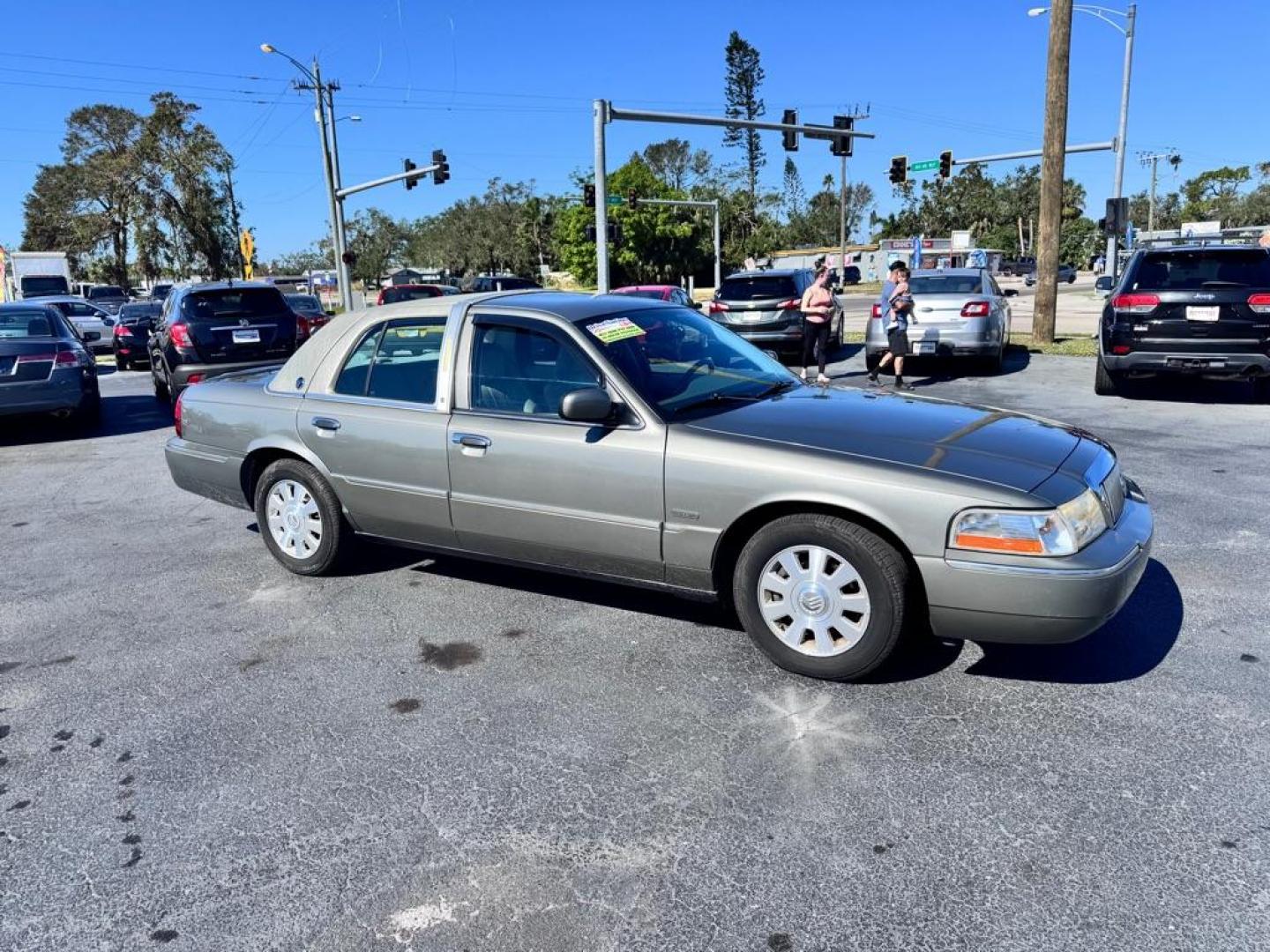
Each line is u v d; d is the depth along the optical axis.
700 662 3.94
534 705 3.63
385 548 5.68
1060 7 14.77
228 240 61.75
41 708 3.75
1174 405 9.82
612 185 62.09
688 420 3.91
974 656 3.88
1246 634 4.02
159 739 3.47
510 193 86.31
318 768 3.24
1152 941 2.30
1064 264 76.19
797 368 14.66
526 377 4.26
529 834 2.83
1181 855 2.61
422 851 2.77
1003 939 2.33
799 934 2.38
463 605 4.71
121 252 65.31
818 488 3.50
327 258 101.88
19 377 9.47
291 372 5.15
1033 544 3.26
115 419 11.67
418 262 102.75
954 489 3.33
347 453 4.79
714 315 16.12
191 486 5.59
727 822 2.85
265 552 5.73
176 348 11.12
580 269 63.56
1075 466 3.58
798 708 3.52
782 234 101.06
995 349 12.47
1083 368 13.22
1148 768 3.04
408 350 4.67
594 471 3.97
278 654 4.20
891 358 11.73
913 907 2.46
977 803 2.89
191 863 2.75
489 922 2.46
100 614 4.76
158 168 59.38
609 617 4.47
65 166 65.69
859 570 3.49
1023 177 97.00
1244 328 9.27
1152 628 4.10
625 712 3.55
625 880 2.61
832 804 2.92
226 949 2.40
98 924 2.51
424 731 3.47
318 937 2.43
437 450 4.44
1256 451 7.48
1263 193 79.50
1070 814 2.82
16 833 2.92
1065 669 3.75
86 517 6.73
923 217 102.00
